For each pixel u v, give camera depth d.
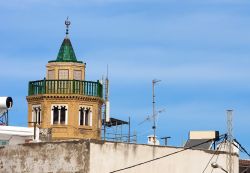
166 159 80.81
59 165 77.62
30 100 123.44
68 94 121.56
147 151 79.69
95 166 76.75
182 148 81.81
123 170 78.12
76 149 77.06
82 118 121.88
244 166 92.38
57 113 121.94
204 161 82.94
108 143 77.56
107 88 121.12
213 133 93.69
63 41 126.62
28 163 79.12
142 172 79.38
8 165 80.06
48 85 122.38
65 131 120.94
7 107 96.50
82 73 125.31
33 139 89.44
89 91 122.38
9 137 90.56
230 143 84.56
